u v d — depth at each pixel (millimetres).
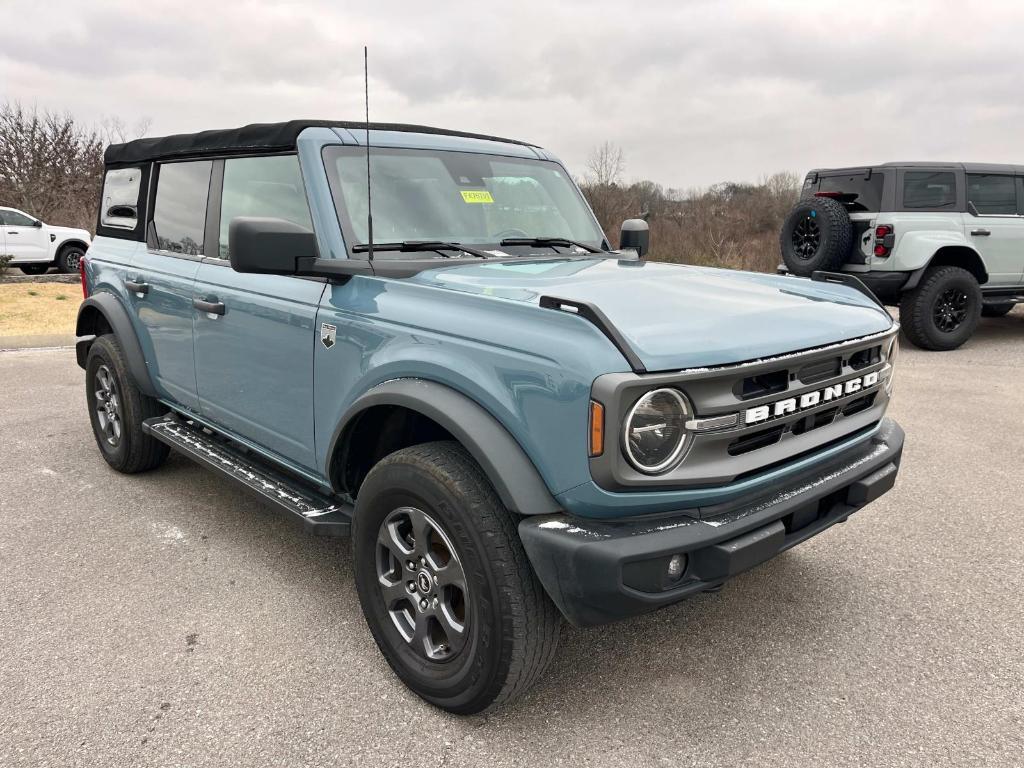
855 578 3447
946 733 2395
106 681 2633
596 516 2111
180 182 4023
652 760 2283
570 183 4027
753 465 2254
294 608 3154
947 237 8812
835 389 2521
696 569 2205
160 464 4711
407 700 2568
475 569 2244
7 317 10609
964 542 3811
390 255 2982
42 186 22969
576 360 2051
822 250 9102
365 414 2691
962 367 8102
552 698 2584
